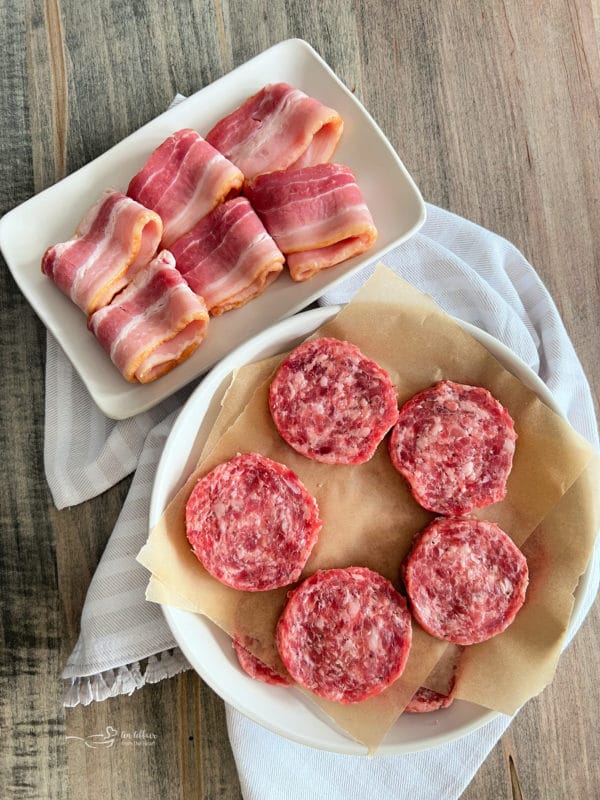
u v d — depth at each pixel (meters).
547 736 0.50
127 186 0.51
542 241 0.54
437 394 0.42
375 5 0.55
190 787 0.48
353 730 0.40
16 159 0.52
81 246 0.48
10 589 0.49
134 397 0.47
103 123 0.53
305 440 0.42
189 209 0.49
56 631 0.48
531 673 0.40
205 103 0.51
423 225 0.51
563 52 0.55
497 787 0.50
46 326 0.48
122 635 0.46
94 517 0.49
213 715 0.49
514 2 0.55
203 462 0.42
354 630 0.41
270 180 0.49
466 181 0.54
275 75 0.52
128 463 0.48
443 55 0.55
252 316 0.49
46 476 0.48
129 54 0.53
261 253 0.47
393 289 0.42
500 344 0.42
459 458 0.42
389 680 0.40
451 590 0.41
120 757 0.48
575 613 0.41
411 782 0.47
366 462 0.43
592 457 0.41
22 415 0.49
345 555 0.42
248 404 0.42
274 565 0.41
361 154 0.51
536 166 0.54
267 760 0.46
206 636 0.41
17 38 0.53
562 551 0.41
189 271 0.49
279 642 0.40
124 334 0.46
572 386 0.49
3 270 0.51
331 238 0.48
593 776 0.50
